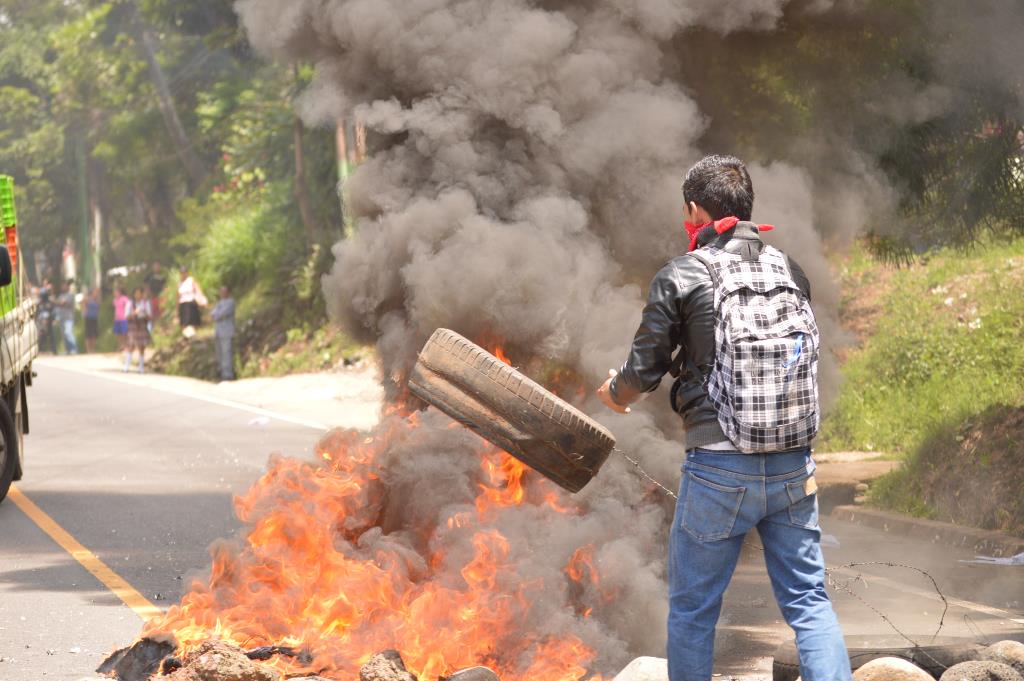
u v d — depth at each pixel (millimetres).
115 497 13203
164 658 6281
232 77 44656
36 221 66188
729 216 4984
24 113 63938
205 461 16188
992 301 17422
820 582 4789
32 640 7531
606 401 5039
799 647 4727
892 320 18141
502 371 5770
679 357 4938
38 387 28781
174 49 51250
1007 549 10133
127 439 18688
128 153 54750
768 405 4656
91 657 7145
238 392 27125
